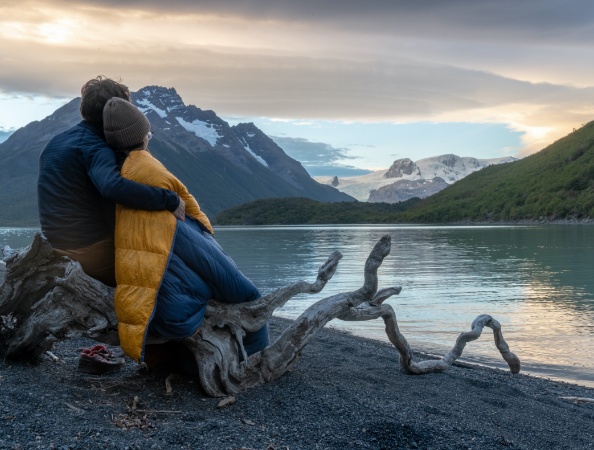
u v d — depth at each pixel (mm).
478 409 5266
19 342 4844
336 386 5348
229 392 4891
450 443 4266
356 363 6871
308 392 5062
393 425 4477
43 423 3818
